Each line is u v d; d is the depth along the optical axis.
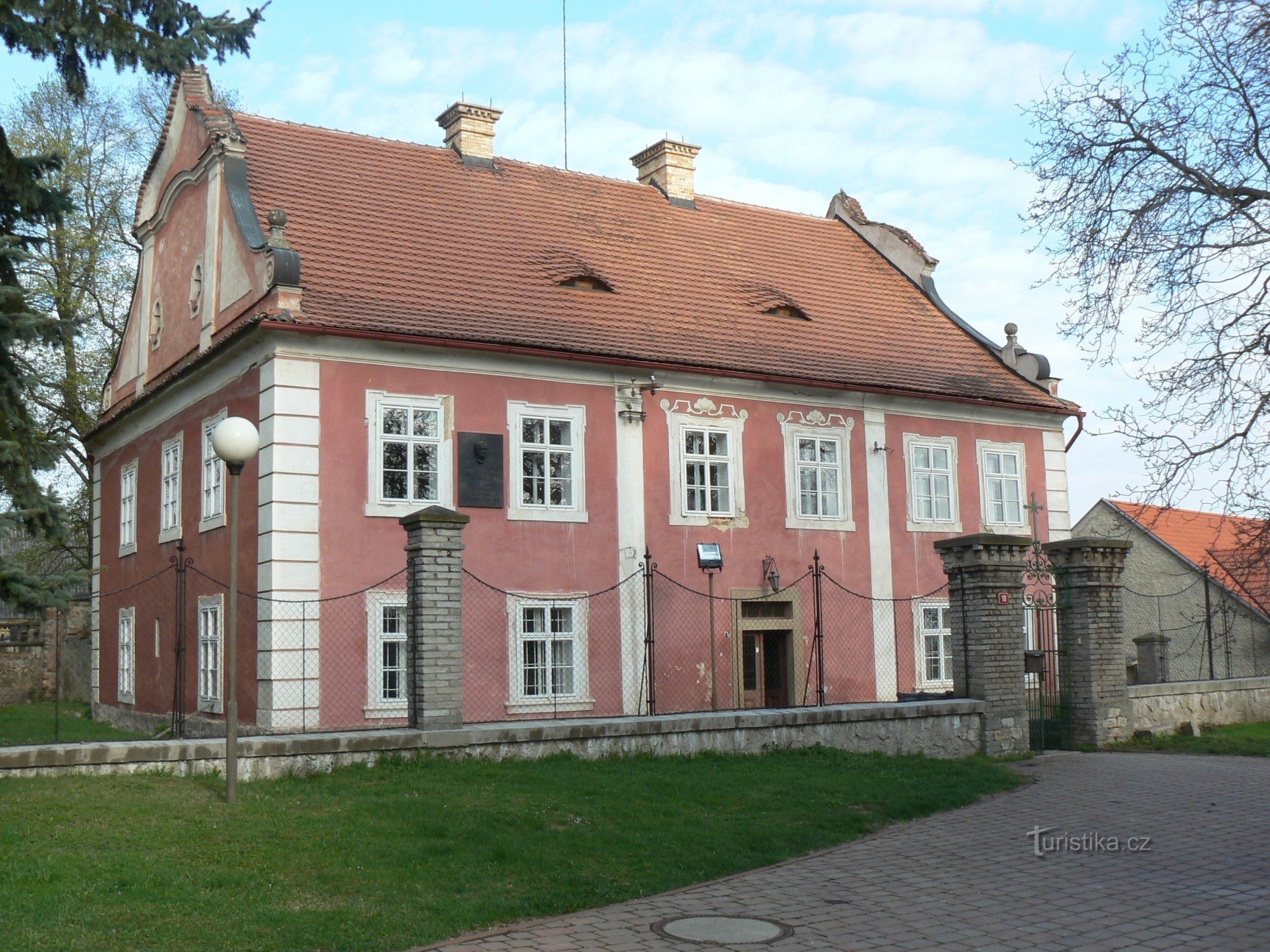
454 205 23.25
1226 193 15.77
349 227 21.14
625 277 23.59
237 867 9.13
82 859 9.09
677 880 9.63
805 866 10.25
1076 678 17.92
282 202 21.00
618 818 11.20
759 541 22.12
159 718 21.95
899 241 29.11
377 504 18.47
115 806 10.59
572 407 20.44
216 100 22.59
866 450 23.67
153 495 23.22
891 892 9.32
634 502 20.84
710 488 21.75
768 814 11.76
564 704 19.72
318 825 10.32
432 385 19.19
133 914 8.03
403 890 8.84
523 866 9.60
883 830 11.80
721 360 21.95
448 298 20.31
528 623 19.62
